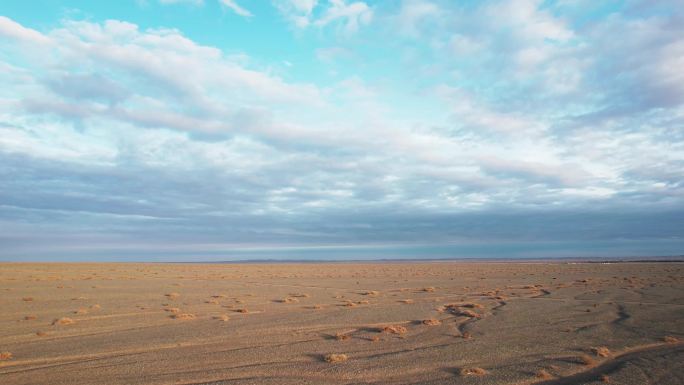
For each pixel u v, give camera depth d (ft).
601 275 193.26
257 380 36.09
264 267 353.10
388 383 35.63
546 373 38.22
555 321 66.95
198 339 53.31
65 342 51.44
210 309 81.92
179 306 86.17
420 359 43.21
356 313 76.43
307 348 48.29
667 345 49.75
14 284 138.21
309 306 87.10
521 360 42.88
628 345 49.47
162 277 190.08
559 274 208.85
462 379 36.50
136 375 37.60
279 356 44.52
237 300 97.19
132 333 57.31
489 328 61.05
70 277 176.86
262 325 63.72
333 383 35.63
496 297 103.04
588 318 69.77
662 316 71.31
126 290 122.01
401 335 55.93
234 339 53.52
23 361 42.45
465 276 204.23
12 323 65.00
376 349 47.80
